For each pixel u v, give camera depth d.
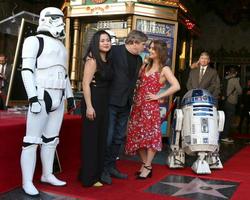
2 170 3.38
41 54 3.33
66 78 3.64
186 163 5.18
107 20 7.21
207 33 13.20
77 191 3.52
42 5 10.80
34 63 3.29
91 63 3.54
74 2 7.26
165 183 3.98
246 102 10.31
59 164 4.21
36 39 3.32
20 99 4.49
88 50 3.65
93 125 3.60
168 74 4.07
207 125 4.48
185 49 8.37
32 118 3.30
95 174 3.67
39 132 3.37
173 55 7.07
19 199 3.22
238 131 10.77
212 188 3.85
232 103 8.15
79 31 7.45
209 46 13.20
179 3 7.09
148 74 4.12
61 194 3.40
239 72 12.87
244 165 5.23
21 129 3.59
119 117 3.91
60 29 3.44
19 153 3.58
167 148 6.53
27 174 3.35
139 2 6.82
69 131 4.34
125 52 3.82
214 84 5.72
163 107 6.79
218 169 4.84
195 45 13.28
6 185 3.44
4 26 5.05
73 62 7.42
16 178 3.56
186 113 4.64
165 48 4.11
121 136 3.94
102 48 3.56
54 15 3.42
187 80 6.19
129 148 4.17
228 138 8.20
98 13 7.02
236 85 8.16
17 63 4.32
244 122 12.29
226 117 8.18
